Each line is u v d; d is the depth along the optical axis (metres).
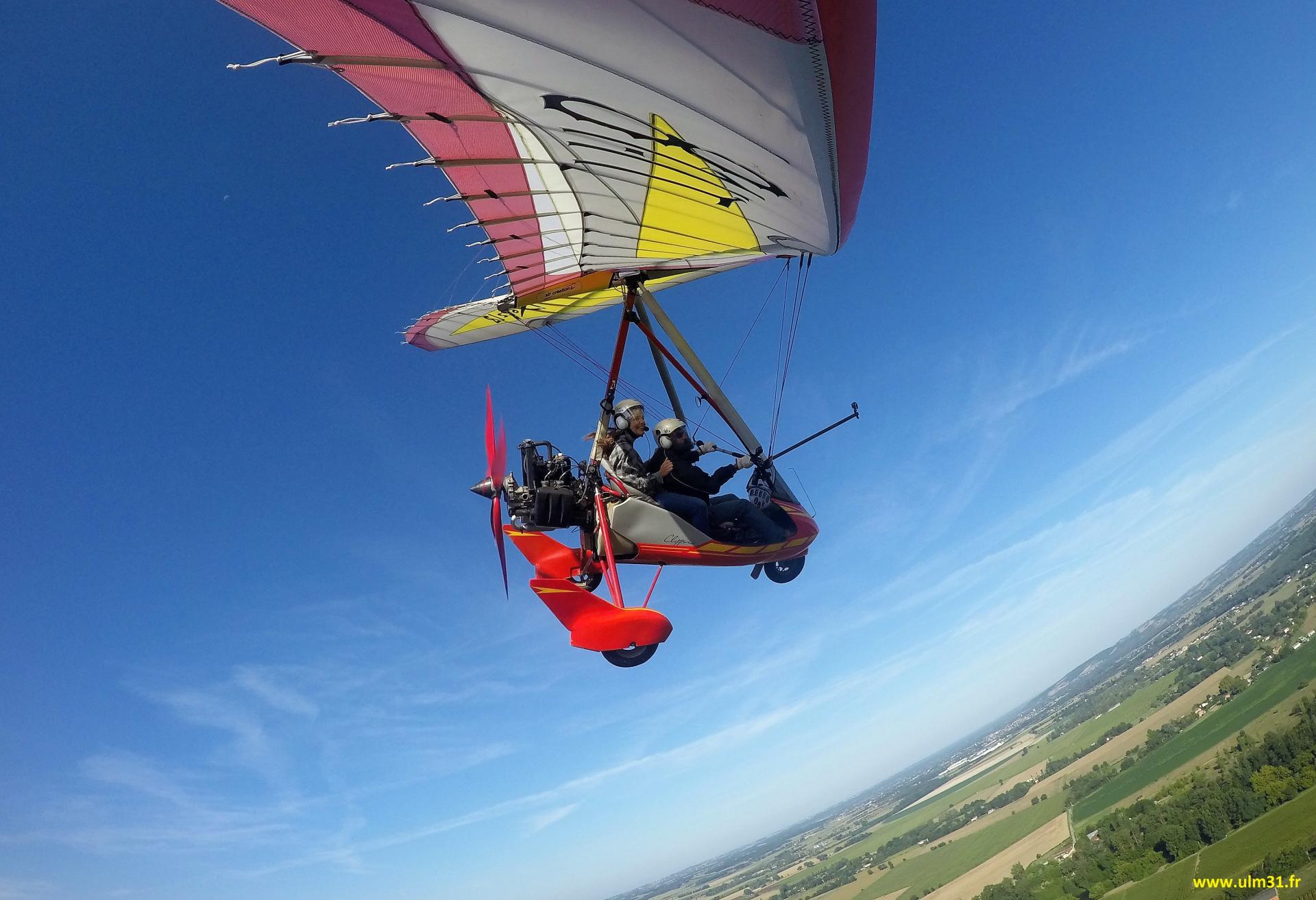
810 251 10.69
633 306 12.78
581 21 5.75
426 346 18.91
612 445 10.46
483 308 16.09
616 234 10.55
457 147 8.99
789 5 4.77
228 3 6.62
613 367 12.10
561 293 15.03
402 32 6.52
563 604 8.59
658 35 5.71
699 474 10.56
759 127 6.95
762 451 11.70
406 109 8.23
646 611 8.91
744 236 10.43
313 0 6.32
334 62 6.32
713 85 6.35
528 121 7.95
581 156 8.57
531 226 11.49
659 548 10.20
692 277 14.87
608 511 10.04
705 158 8.02
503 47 6.49
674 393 13.13
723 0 4.95
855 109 6.48
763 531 10.90
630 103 7.09
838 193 8.21
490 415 10.34
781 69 5.76
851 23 5.17
